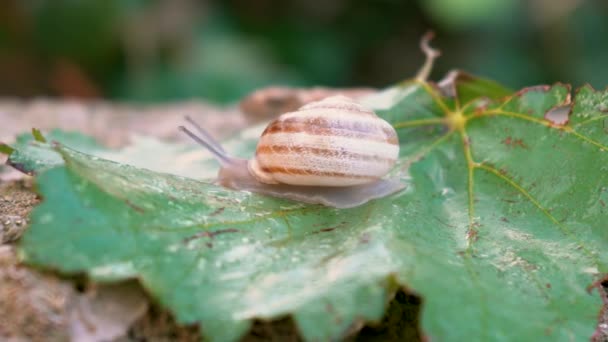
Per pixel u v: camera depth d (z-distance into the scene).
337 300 0.18
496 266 0.19
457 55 0.77
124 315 0.19
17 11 0.67
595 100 0.21
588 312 0.19
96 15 0.65
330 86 0.75
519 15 0.72
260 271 0.19
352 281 0.18
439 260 0.19
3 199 0.22
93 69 0.70
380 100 0.24
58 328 0.18
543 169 0.22
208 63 0.65
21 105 0.45
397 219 0.20
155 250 0.18
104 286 0.19
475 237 0.20
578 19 0.70
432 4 0.64
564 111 0.32
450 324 0.18
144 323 0.19
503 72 0.73
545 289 0.19
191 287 0.18
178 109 0.47
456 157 0.23
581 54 0.71
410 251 0.19
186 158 0.24
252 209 0.20
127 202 0.19
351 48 0.77
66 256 0.18
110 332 0.18
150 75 0.67
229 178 0.22
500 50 0.74
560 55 0.72
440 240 0.20
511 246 0.20
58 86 0.72
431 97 0.24
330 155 0.21
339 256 0.19
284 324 0.19
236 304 0.18
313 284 0.18
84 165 0.19
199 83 0.64
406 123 0.24
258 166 0.22
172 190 0.20
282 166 0.21
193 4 0.69
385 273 0.18
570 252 0.20
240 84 0.64
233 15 0.71
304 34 0.74
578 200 0.21
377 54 0.80
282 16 0.75
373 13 0.77
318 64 0.73
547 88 0.22
